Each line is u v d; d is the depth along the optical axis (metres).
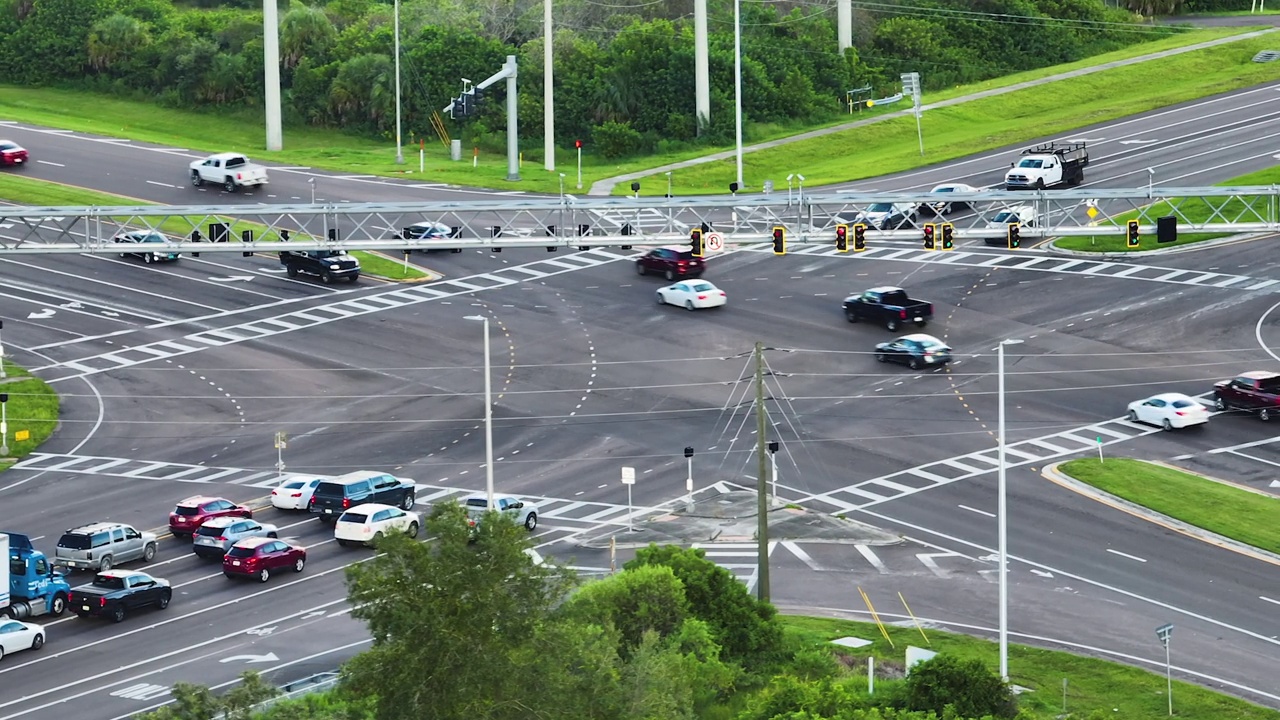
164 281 122.69
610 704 43.59
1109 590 71.44
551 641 41.97
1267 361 102.06
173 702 59.69
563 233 102.00
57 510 85.38
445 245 99.31
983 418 95.00
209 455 93.50
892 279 119.38
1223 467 86.88
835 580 73.00
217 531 77.56
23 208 96.25
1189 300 112.06
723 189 147.50
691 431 94.69
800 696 52.38
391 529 42.00
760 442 65.12
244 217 133.38
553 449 92.62
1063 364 102.81
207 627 68.75
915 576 73.31
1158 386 99.12
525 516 80.62
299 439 95.38
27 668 64.25
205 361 107.25
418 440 94.69
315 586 73.81
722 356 105.94
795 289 118.12
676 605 59.53
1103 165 143.62
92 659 65.12
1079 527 78.88
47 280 122.12
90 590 70.06
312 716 44.56
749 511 82.25
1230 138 148.62
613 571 69.25
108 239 128.00
